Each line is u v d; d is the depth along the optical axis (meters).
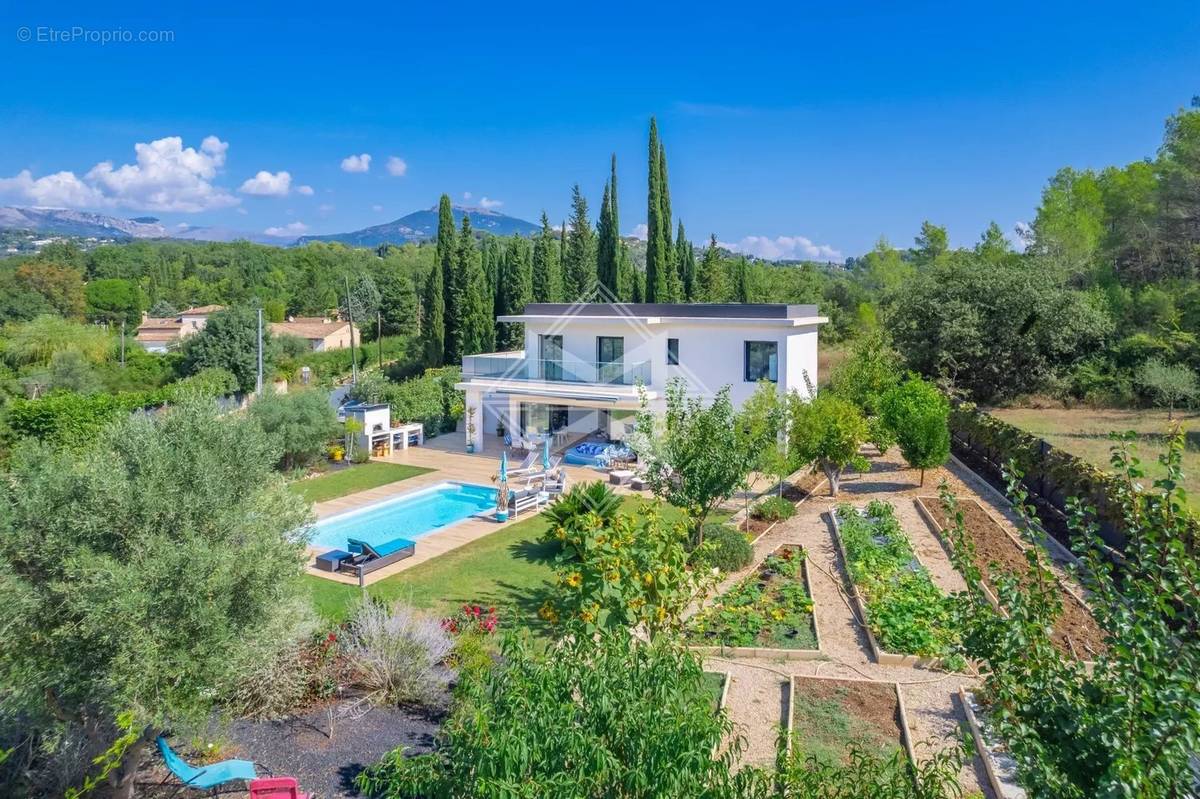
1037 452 19.73
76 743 7.62
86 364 43.75
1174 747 3.73
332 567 15.09
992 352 34.88
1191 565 4.32
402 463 25.77
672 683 5.36
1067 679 4.43
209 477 7.42
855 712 9.53
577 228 49.44
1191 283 35.34
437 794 5.20
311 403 24.48
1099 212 52.00
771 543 16.77
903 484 22.16
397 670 10.12
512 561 15.66
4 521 6.70
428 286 43.75
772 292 61.59
